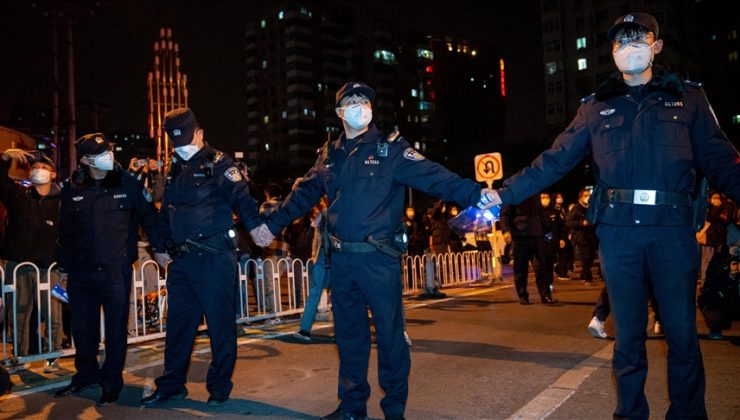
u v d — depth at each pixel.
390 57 107.69
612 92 3.18
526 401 4.27
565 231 14.34
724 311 6.15
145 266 7.77
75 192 4.75
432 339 6.77
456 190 3.61
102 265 4.68
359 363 3.89
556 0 81.50
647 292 3.12
